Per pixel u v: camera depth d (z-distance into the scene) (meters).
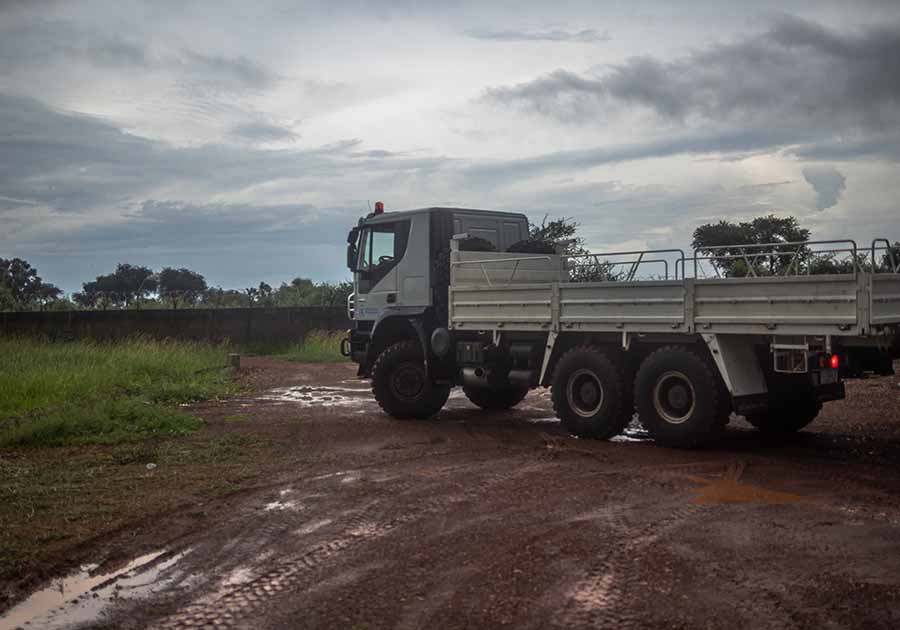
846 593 4.91
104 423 11.15
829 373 8.69
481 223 12.85
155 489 7.91
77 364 18.02
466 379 11.82
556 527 6.41
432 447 9.98
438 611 4.80
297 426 11.74
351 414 13.10
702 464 8.61
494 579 5.30
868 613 4.62
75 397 14.26
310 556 5.88
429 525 6.56
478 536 6.23
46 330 25.45
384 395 12.51
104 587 5.38
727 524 6.39
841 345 8.31
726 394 9.14
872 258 7.83
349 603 4.96
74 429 10.81
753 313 8.63
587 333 10.43
